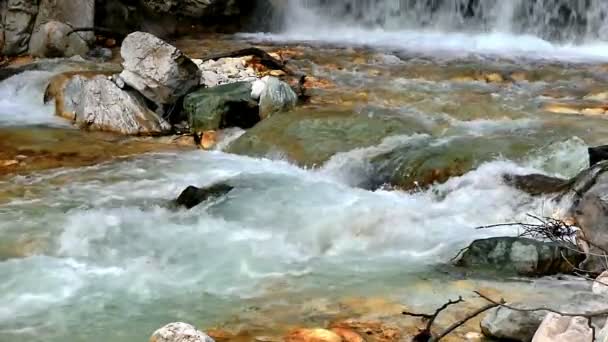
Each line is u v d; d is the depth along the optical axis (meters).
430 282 5.13
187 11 14.61
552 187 6.40
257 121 9.13
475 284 5.07
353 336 4.34
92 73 10.45
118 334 4.46
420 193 7.00
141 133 9.01
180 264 5.47
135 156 8.21
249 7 15.33
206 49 12.87
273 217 6.33
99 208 6.59
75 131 9.12
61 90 9.88
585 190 5.96
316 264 5.48
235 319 4.63
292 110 9.01
